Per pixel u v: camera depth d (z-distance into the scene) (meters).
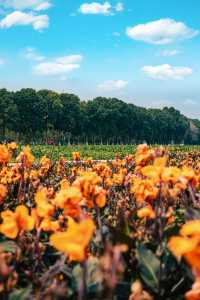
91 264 2.34
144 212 2.74
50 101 106.69
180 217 3.86
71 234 1.47
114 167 9.21
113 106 124.31
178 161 13.95
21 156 4.61
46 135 104.88
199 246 1.31
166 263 2.56
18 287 2.55
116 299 2.23
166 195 3.00
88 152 54.25
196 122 187.75
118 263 1.34
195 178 3.00
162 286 2.45
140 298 1.82
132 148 68.12
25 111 102.00
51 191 4.21
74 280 2.29
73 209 2.27
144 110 144.75
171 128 154.62
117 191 6.12
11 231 2.09
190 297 1.51
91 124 119.19
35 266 2.62
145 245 2.76
